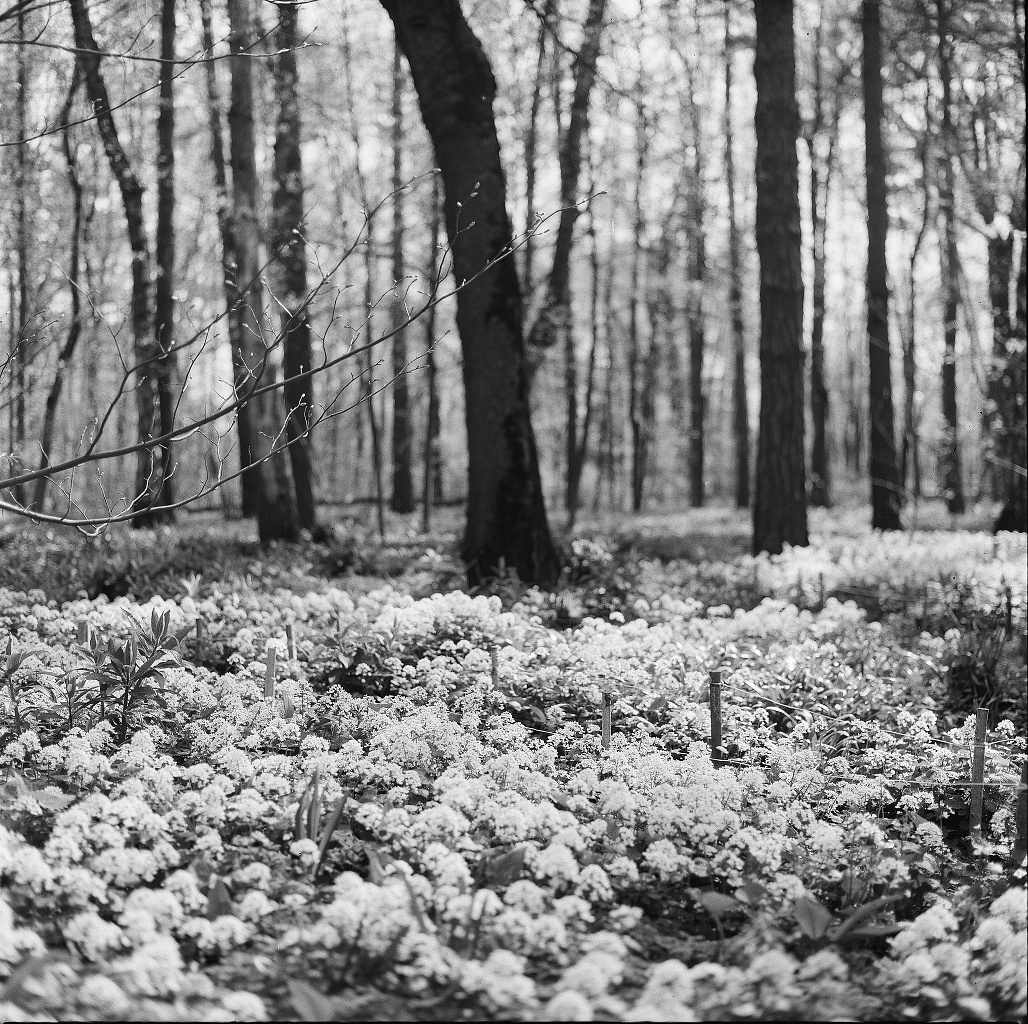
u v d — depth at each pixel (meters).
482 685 6.59
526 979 2.80
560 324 18.73
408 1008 2.83
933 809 5.27
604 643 7.69
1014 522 18.47
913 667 8.22
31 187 15.84
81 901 3.32
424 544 18.03
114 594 10.27
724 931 3.77
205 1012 2.72
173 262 20.19
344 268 21.56
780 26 15.27
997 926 3.29
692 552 15.66
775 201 15.32
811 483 29.31
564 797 4.55
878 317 21.03
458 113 11.08
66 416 29.09
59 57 13.07
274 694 6.17
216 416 4.89
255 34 15.38
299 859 3.96
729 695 6.86
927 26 19.34
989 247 20.59
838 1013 2.88
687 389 45.09
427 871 3.88
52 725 5.54
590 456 44.72
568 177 18.67
